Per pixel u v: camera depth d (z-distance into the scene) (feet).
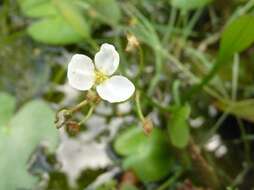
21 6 0.48
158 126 0.46
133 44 0.35
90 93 0.32
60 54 0.49
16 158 0.41
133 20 0.48
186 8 0.48
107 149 0.45
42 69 0.49
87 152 0.45
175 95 0.45
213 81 0.47
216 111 0.47
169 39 0.50
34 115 0.42
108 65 0.32
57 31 0.47
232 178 0.44
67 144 0.45
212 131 0.46
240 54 0.48
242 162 0.45
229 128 0.47
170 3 0.50
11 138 0.42
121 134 0.44
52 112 0.43
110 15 0.49
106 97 0.31
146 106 0.47
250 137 0.46
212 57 0.49
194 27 0.51
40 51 0.50
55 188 0.44
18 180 0.41
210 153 0.45
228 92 0.47
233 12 0.51
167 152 0.43
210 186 0.44
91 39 0.47
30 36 0.50
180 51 0.50
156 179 0.42
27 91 0.48
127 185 0.41
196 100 0.48
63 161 0.45
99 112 0.47
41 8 0.48
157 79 0.47
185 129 0.40
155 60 0.49
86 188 0.44
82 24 0.46
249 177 0.44
